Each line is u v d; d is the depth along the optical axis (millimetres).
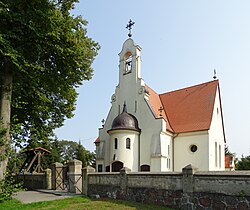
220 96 33812
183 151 29844
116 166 28391
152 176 14867
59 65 17938
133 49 32812
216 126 31438
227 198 11617
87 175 19391
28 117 21578
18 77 17078
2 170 15297
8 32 14617
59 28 15656
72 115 23422
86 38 18719
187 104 33281
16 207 13609
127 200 15719
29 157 34781
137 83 31500
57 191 22531
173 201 13633
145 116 29781
